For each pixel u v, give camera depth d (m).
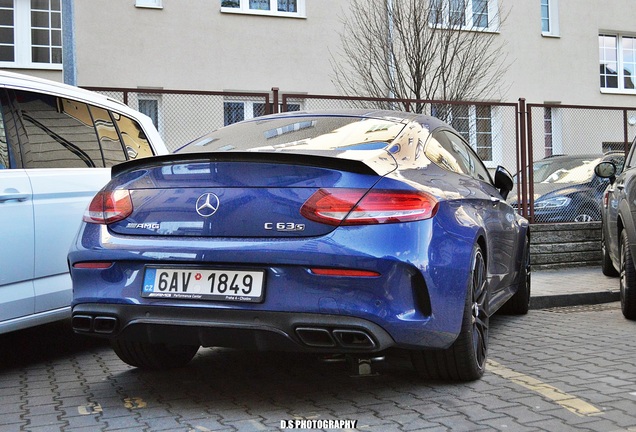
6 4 14.82
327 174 3.48
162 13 15.65
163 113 9.62
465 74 15.62
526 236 6.62
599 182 11.26
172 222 3.62
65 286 4.83
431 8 15.21
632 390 3.98
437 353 3.98
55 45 15.12
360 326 3.33
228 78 16.17
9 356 5.10
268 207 3.47
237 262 3.45
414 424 3.39
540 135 11.12
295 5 16.81
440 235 3.64
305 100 10.18
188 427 3.38
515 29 19.12
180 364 4.63
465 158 5.07
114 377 4.43
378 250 3.36
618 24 20.50
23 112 4.70
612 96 20.47
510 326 6.23
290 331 3.40
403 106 10.62
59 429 3.38
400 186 3.52
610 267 9.27
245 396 3.92
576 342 5.44
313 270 3.37
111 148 5.36
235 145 4.20
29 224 4.55
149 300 3.58
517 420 3.44
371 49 15.62
